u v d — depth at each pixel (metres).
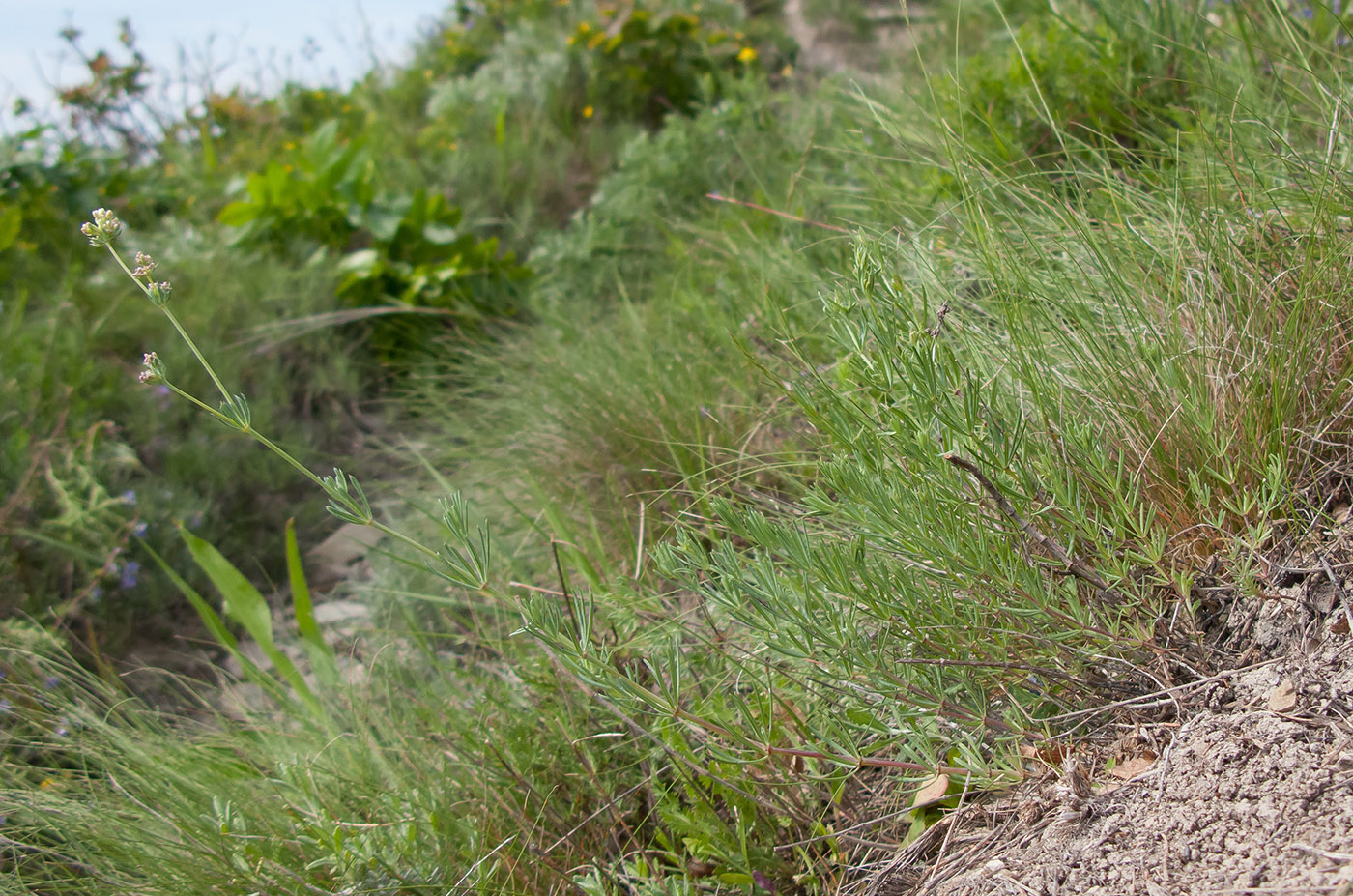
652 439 2.87
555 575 2.76
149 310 4.59
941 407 1.43
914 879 1.55
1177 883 1.21
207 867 1.87
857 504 1.52
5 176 5.36
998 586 1.48
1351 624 1.40
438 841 1.87
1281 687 1.39
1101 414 1.78
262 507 4.04
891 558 1.64
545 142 6.24
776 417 2.59
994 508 1.49
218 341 4.55
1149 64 3.05
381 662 2.58
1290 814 1.21
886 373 1.46
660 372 3.09
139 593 3.47
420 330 4.76
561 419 3.17
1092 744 1.53
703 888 1.80
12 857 2.23
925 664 1.47
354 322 4.81
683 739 1.80
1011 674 1.55
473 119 6.55
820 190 3.69
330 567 3.75
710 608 2.12
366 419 4.56
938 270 2.28
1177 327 1.77
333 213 5.07
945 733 1.61
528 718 2.14
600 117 6.38
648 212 4.59
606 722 2.04
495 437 3.52
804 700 1.87
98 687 2.49
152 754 2.26
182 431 4.22
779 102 5.36
